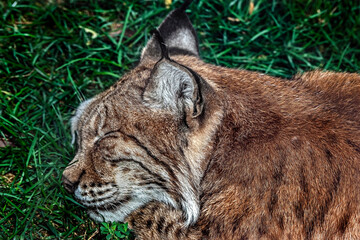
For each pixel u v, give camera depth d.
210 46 9.88
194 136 6.16
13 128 7.99
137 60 9.55
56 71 9.17
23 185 7.40
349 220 5.82
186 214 6.40
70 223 6.98
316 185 5.95
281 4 10.42
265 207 6.01
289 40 10.06
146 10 10.16
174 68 5.74
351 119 6.23
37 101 8.50
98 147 6.63
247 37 10.04
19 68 8.98
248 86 6.60
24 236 6.64
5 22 9.55
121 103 6.45
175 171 6.32
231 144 6.23
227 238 6.16
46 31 9.72
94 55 9.58
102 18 9.98
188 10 10.16
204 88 5.88
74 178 6.85
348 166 5.92
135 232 6.90
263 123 6.28
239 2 10.34
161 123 6.23
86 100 8.03
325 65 9.78
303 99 6.50
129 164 6.50
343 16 10.37
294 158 6.04
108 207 6.87
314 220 5.93
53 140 7.89
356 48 10.14
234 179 6.16
